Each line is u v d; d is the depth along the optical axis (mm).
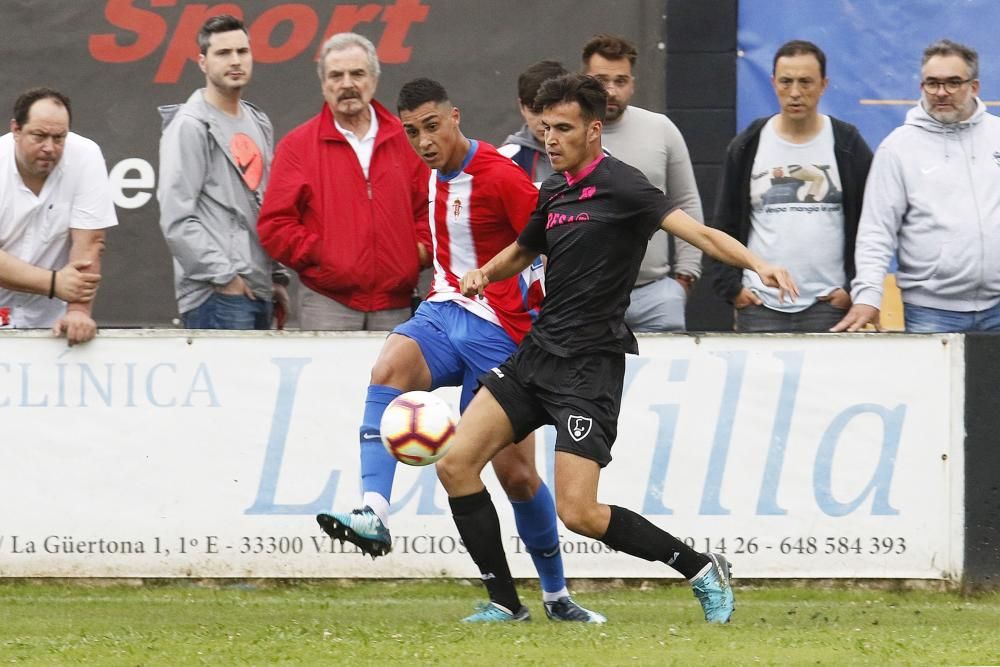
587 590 27359
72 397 27359
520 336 23453
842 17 33688
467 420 21312
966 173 29031
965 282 28984
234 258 29047
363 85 28188
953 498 27453
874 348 27375
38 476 27359
